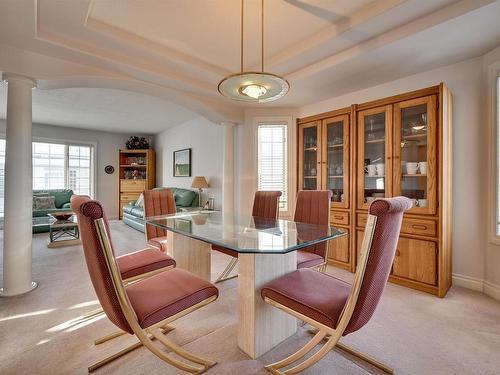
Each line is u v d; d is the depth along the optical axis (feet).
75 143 22.24
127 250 13.41
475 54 7.98
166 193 10.16
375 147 9.68
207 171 18.01
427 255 8.18
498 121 7.74
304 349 4.58
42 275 9.62
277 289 4.83
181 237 8.29
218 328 6.23
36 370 4.82
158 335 4.43
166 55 8.54
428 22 6.45
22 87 7.91
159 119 19.29
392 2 6.15
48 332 6.02
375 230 3.64
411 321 6.53
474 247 8.39
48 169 21.27
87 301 7.60
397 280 8.83
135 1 6.30
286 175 13.24
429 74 9.07
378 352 5.36
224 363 5.04
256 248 4.74
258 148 13.46
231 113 13.15
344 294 4.65
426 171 8.30
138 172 24.67
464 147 8.52
